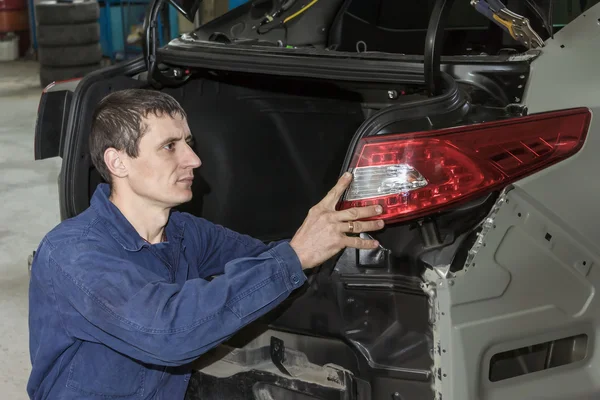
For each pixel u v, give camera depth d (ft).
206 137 8.04
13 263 13.43
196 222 6.52
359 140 5.36
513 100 6.08
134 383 5.70
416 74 6.10
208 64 7.07
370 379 5.72
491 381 5.75
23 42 40.14
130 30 33.42
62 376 5.60
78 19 29.63
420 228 5.43
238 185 8.36
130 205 5.72
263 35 9.66
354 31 10.34
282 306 5.99
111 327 5.01
